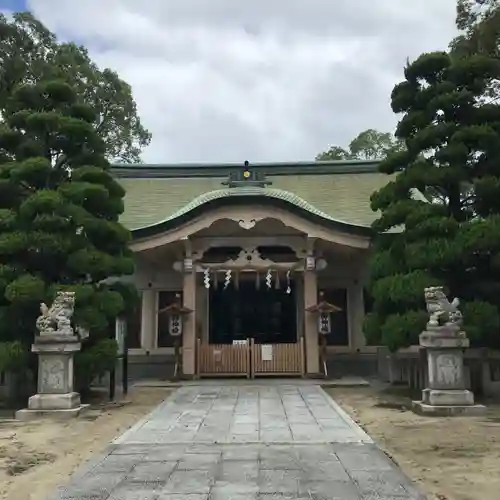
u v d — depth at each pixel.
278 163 27.12
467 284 14.98
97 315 14.38
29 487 7.37
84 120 16.08
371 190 25.17
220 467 7.92
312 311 19.95
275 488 6.88
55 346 13.29
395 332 14.40
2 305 14.34
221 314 22.92
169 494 6.70
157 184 26.48
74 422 12.32
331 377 20.48
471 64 14.98
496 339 14.19
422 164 15.43
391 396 16.12
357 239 19.97
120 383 17.97
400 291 14.54
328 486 6.96
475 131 14.44
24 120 15.25
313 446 9.23
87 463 8.27
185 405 14.07
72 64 27.95
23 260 14.76
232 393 16.30
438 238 14.41
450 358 13.04
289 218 19.94
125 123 32.62
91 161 16.02
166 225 19.86
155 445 9.42
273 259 21.88
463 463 8.41
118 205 15.86
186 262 20.50
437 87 15.20
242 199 19.75
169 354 21.69
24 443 10.16
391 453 9.09
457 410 12.69
